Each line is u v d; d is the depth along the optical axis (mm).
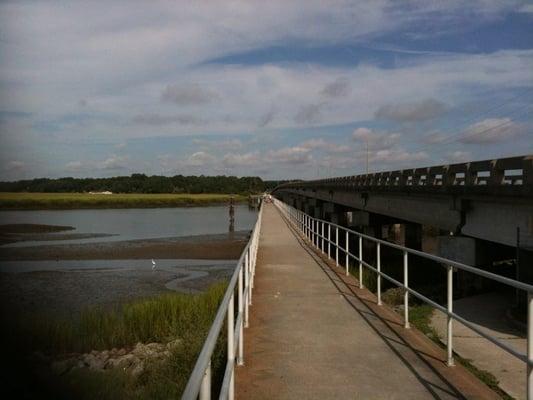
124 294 23844
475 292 16828
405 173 25453
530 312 4633
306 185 63969
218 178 180000
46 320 15523
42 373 11266
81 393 9633
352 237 39094
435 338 10031
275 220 43500
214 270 31688
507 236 15500
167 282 27281
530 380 4574
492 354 9156
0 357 12305
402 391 5820
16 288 25859
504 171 15586
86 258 38094
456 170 18781
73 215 92188
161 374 9773
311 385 6059
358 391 5852
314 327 8727
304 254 19984
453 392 5758
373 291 17094
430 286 19328
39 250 42969
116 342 13594
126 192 163625
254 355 7219
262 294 11766
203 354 3289
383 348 7480
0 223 71875
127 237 54188
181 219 83125
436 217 21828
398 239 49000
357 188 35719
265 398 5688
